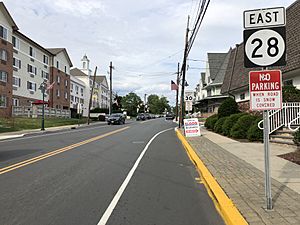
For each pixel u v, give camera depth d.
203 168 9.46
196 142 17.17
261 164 9.94
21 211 5.90
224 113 24.69
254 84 5.51
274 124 15.23
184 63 28.16
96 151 14.55
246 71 27.16
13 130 30.36
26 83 47.94
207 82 56.03
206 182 7.97
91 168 10.22
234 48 36.16
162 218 5.53
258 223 4.80
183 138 19.78
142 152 14.27
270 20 5.58
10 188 7.61
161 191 7.36
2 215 5.69
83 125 43.66
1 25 40.00
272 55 5.56
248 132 16.56
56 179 8.58
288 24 20.98
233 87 29.05
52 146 16.75
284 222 4.81
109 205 6.27
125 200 6.62
